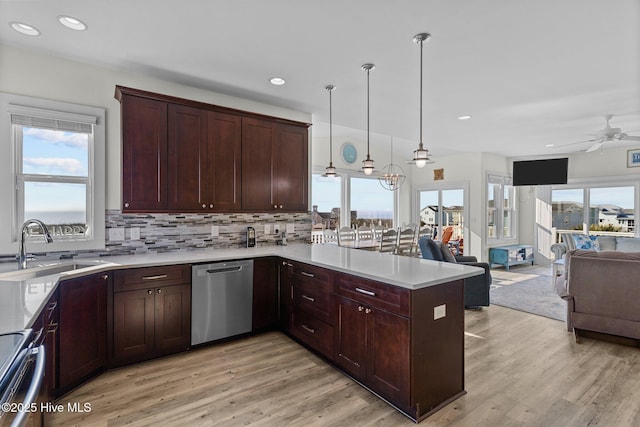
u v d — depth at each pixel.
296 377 2.50
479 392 2.32
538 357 2.88
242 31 2.36
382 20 2.21
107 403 2.16
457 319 2.25
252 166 3.52
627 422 1.98
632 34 2.35
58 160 2.87
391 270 2.32
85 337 2.37
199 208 3.18
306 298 2.93
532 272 6.87
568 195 7.42
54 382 2.12
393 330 2.08
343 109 4.16
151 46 2.59
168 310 2.80
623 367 2.68
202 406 2.13
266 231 3.98
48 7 2.09
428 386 2.06
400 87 3.41
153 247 3.27
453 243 7.77
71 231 2.92
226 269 3.08
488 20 2.19
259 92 3.57
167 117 3.02
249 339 3.21
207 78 3.21
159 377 2.49
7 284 1.99
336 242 5.69
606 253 3.21
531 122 4.73
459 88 3.43
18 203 2.71
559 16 2.14
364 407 2.12
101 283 2.49
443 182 7.90
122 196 2.81
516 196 8.18
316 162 6.68
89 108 2.92
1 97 2.57
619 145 6.45
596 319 3.16
